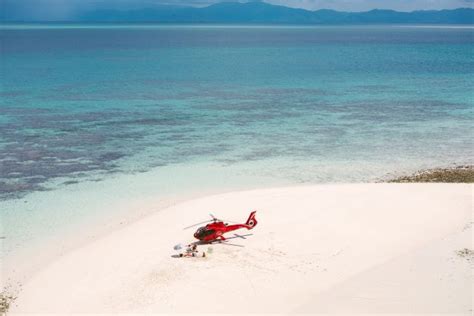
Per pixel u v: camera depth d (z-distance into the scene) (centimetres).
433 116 6109
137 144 4806
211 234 2600
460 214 2916
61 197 3484
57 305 2081
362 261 2359
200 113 6181
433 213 2945
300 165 4244
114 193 3575
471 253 2312
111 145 4756
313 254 2452
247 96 7362
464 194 3281
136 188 3681
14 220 3089
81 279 2298
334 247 2525
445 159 4403
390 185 3553
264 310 1944
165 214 3114
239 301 2025
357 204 3138
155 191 3622
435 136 5188
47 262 2539
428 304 1884
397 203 3133
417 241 2561
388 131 5391
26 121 5609
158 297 2078
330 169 4141
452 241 2467
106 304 2055
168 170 4094
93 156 4416
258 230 2772
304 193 3416
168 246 2619
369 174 4016
